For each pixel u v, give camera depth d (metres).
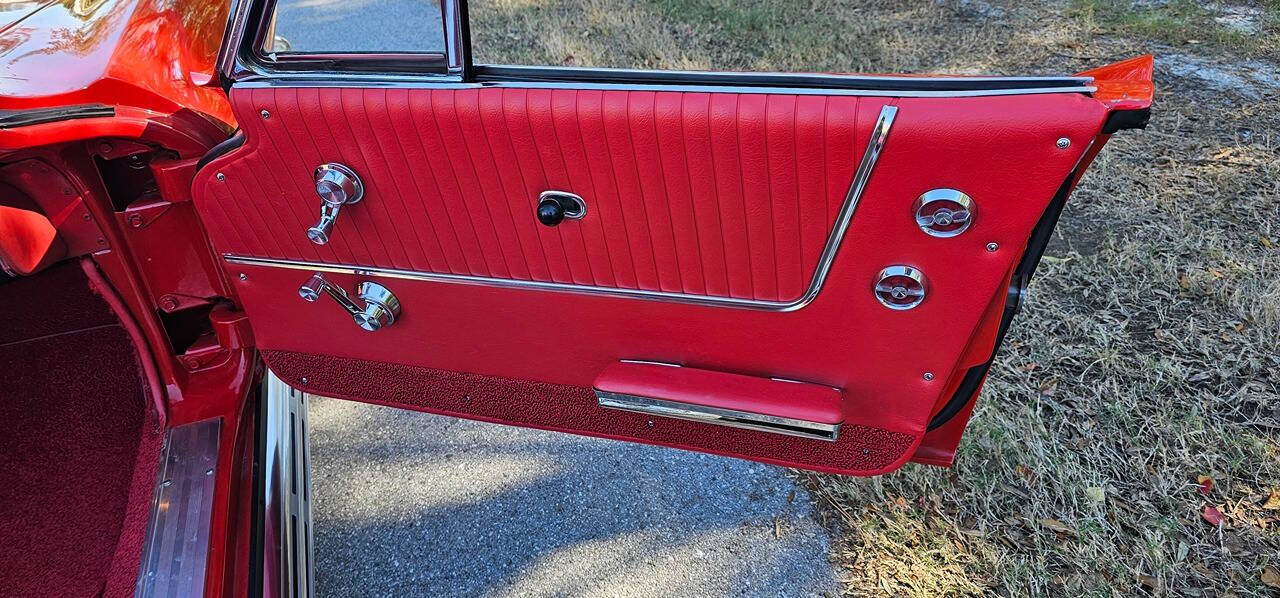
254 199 1.43
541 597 2.08
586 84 1.17
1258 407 2.42
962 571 2.04
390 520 2.27
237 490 1.66
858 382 1.40
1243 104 4.07
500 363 1.62
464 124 1.22
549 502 2.30
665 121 1.14
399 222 1.39
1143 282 2.92
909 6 5.65
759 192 1.18
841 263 1.24
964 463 2.27
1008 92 1.03
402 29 1.48
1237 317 2.76
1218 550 2.04
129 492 1.85
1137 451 2.30
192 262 1.72
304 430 2.05
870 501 2.22
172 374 1.83
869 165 1.10
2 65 1.48
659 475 2.37
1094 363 2.60
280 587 1.56
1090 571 2.01
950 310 1.24
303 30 1.78
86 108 1.44
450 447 2.48
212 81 1.35
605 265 1.36
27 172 1.50
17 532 1.86
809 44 4.97
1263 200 3.32
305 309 1.62
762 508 2.25
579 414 1.67
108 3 1.87
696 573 2.11
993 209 1.10
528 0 5.74
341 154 1.31
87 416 2.16
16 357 2.33
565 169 1.24
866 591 2.03
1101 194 3.42
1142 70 1.07
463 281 1.46
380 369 1.71
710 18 5.39
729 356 1.45
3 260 1.54
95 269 1.72
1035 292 2.91
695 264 1.31
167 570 1.46
